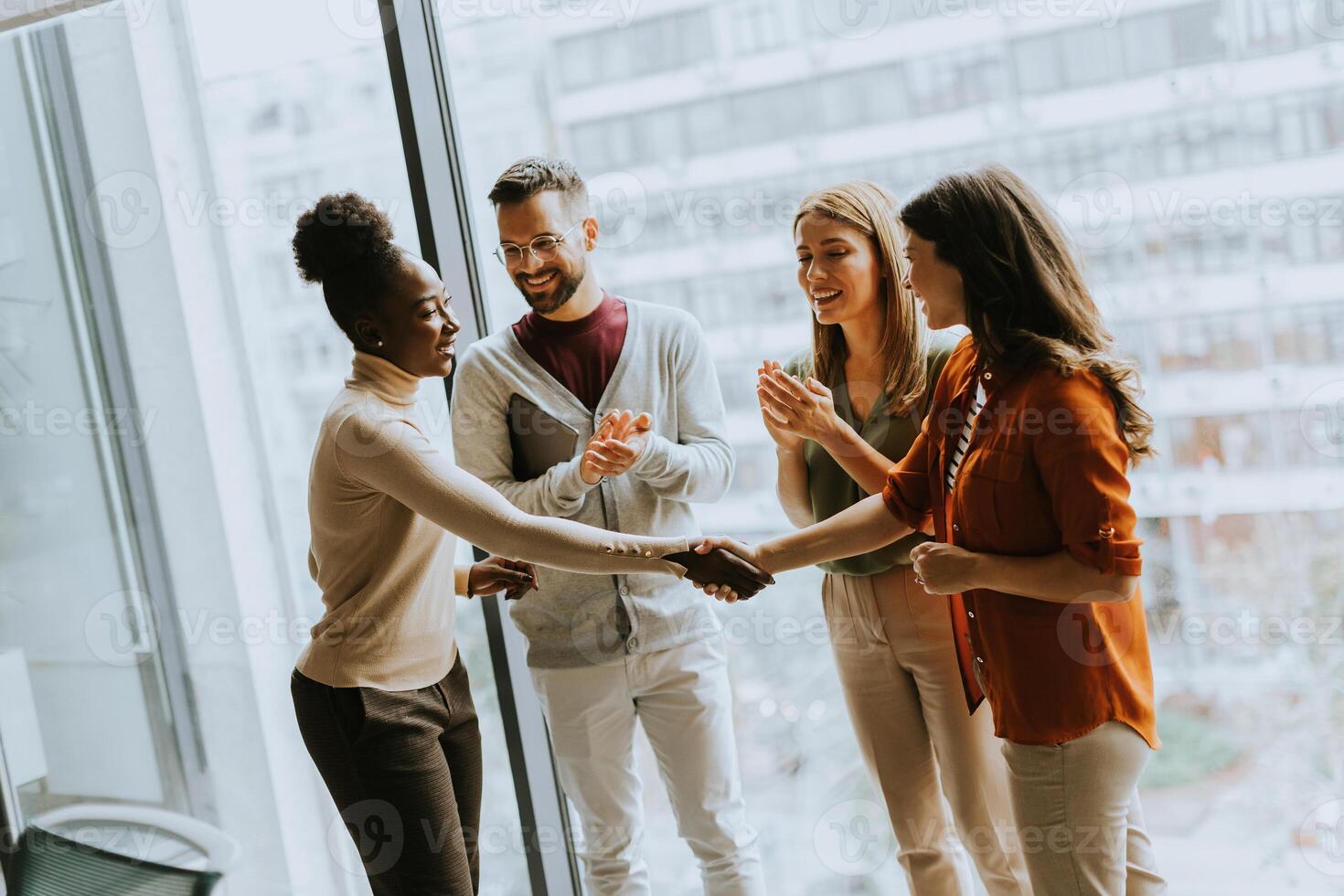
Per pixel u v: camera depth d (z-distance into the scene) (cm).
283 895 230
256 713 226
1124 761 135
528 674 211
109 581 225
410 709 151
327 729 150
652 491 170
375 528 146
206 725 228
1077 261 135
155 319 213
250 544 220
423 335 145
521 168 160
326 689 149
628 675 172
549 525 148
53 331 217
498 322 201
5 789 228
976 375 139
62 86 205
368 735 147
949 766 162
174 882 202
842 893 193
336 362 209
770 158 177
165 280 211
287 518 218
